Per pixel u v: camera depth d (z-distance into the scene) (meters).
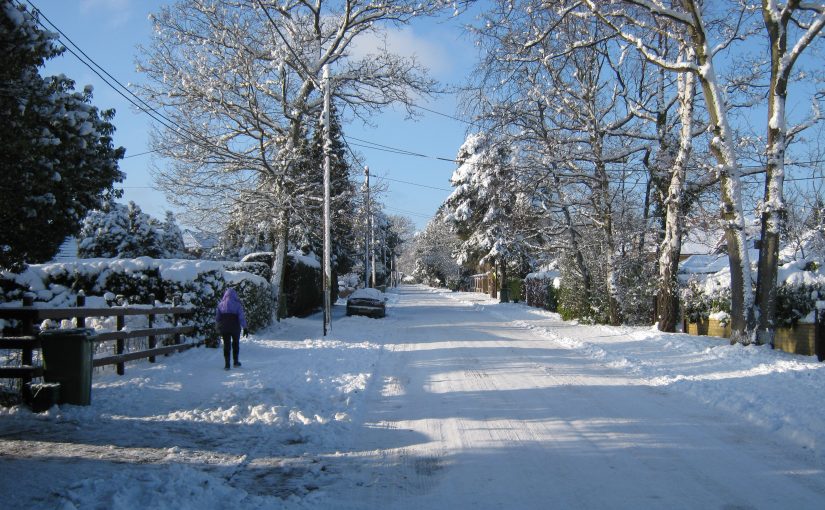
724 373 12.05
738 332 15.01
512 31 19.00
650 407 9.38
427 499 5.71
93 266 15.37
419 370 13.19
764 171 18.34
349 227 28.70
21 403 8.93
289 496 5.80
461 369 13.17
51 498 5.38
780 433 7.77
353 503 5.61
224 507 5.37
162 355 13.62
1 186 7.60
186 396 10.07
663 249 20.33
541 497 5.70
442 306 42.81
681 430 8.02
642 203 25.39
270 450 7.34
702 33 15.34
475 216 48.72
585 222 26.66
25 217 8.48
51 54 8.43
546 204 25.41
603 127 22.94
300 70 22.94
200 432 8.02
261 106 22.88
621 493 5.76
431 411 9.31
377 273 76.75
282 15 23.08
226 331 12.65
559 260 28.17
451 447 7.41
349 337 19.73
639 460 6.78
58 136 8.75
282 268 24.03
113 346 13.54
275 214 23.06
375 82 24.41
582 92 22.22
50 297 14.52
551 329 22.27
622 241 23.44
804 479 6.10
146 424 8.32
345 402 9.78
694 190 21.69
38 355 11.21
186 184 22.50
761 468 6.45
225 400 9.57
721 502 5.51
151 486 5.54
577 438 7.68
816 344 13.15
